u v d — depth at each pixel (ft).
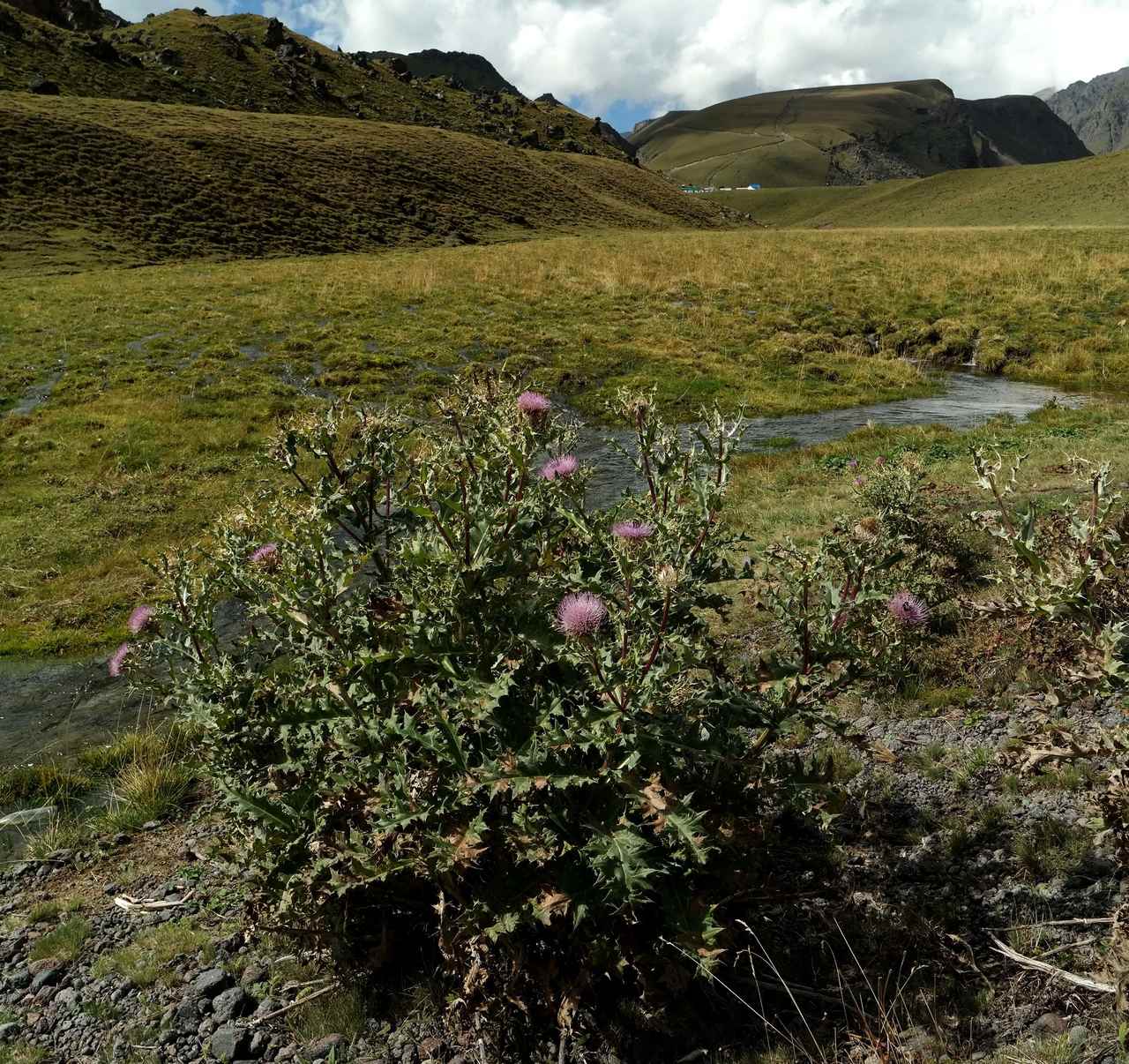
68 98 237.25
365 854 9.88
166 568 13.02
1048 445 41.39
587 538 10.88
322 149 245.24
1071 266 103.96
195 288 106.32
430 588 10.55
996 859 12.17
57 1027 11.53
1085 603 10.80
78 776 21.06
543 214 260.83
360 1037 10.43
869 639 11.07
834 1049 9.11
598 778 9.06
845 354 81.00
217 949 12.64
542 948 10.18
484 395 11.47
